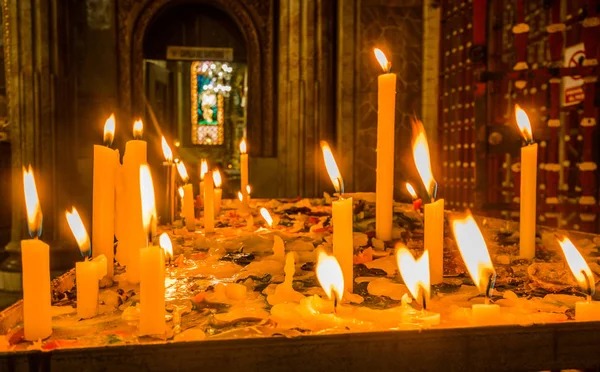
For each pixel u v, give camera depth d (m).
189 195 2.67
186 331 0.95
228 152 15.48
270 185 7.98
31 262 0.96
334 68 7.72
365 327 0.98
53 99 6.99
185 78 15.20
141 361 0.84
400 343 0.90
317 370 0.88
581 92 4.16
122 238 1.69
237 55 8.42
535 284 1.42
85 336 0.98
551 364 0.94
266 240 2.11
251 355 0.86
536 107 4.38
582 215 3.99
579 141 4.37
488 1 4.57
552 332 0.94
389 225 2.06
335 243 1.31
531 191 1.83
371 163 7.61
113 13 7.70
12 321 1.04
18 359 0.82
